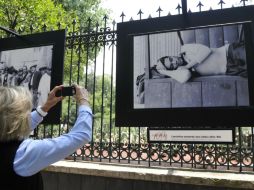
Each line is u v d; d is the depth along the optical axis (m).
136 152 4.65
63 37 4.88
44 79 4.89
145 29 4.31
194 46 4.01
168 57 4.14
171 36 4.16
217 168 4.26
